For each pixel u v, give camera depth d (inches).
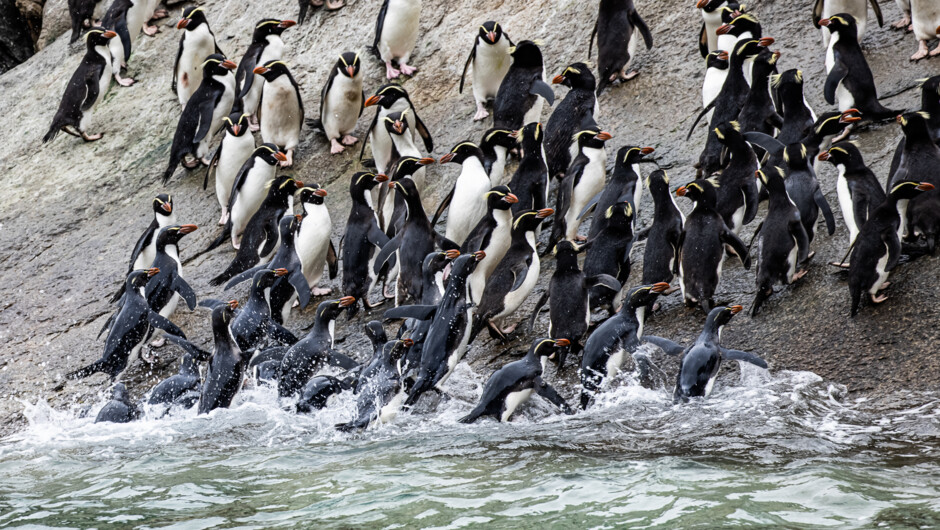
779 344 454.6
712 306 476.1
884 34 679.7
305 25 904.3
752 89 584.1
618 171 547.2
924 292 449.4
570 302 468.8
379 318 565.0
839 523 289.6
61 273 700.7
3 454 434.9
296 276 539.2
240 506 343.0
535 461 367.2
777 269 467.5
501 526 307.0
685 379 421.1
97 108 890.1
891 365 419.2
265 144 654.5
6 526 339.6
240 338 516.4
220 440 430.6
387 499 337.4
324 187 722.8
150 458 410.9
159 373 555.8
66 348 603.5
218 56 744.3
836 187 547.5
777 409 400.8
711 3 686.5
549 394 426.0
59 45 1015.6
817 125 538.3
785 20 725.9
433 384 445.7
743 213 518.3
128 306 535.2
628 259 504.1
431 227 537.0
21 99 952.9
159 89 891.4
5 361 599.8
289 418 446.9
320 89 831.7
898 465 336.2
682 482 332.8
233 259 662.5
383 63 831.7
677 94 696.4
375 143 676.7
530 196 565.9
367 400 433.1
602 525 302.4
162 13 971.3
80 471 400.8
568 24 804.6
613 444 381.7
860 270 441.4
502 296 496.1
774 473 335.3
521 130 579.2
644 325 493.4
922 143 476.4
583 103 623.5
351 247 563.5
